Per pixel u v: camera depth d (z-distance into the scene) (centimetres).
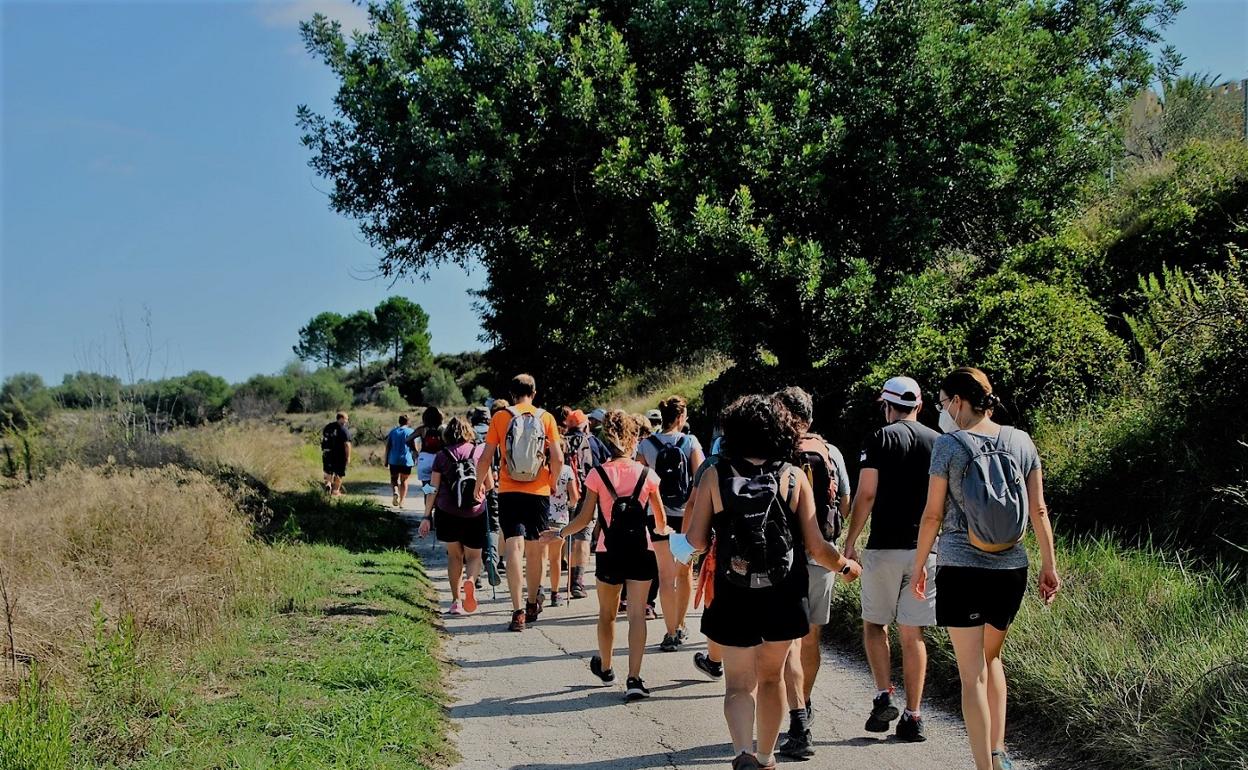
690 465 836
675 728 658
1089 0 1650
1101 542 845
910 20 1465
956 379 534
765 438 514
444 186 1561
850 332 1398
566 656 855
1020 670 648
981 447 516
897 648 776
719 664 772
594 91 1530
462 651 878
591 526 1130
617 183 1467
